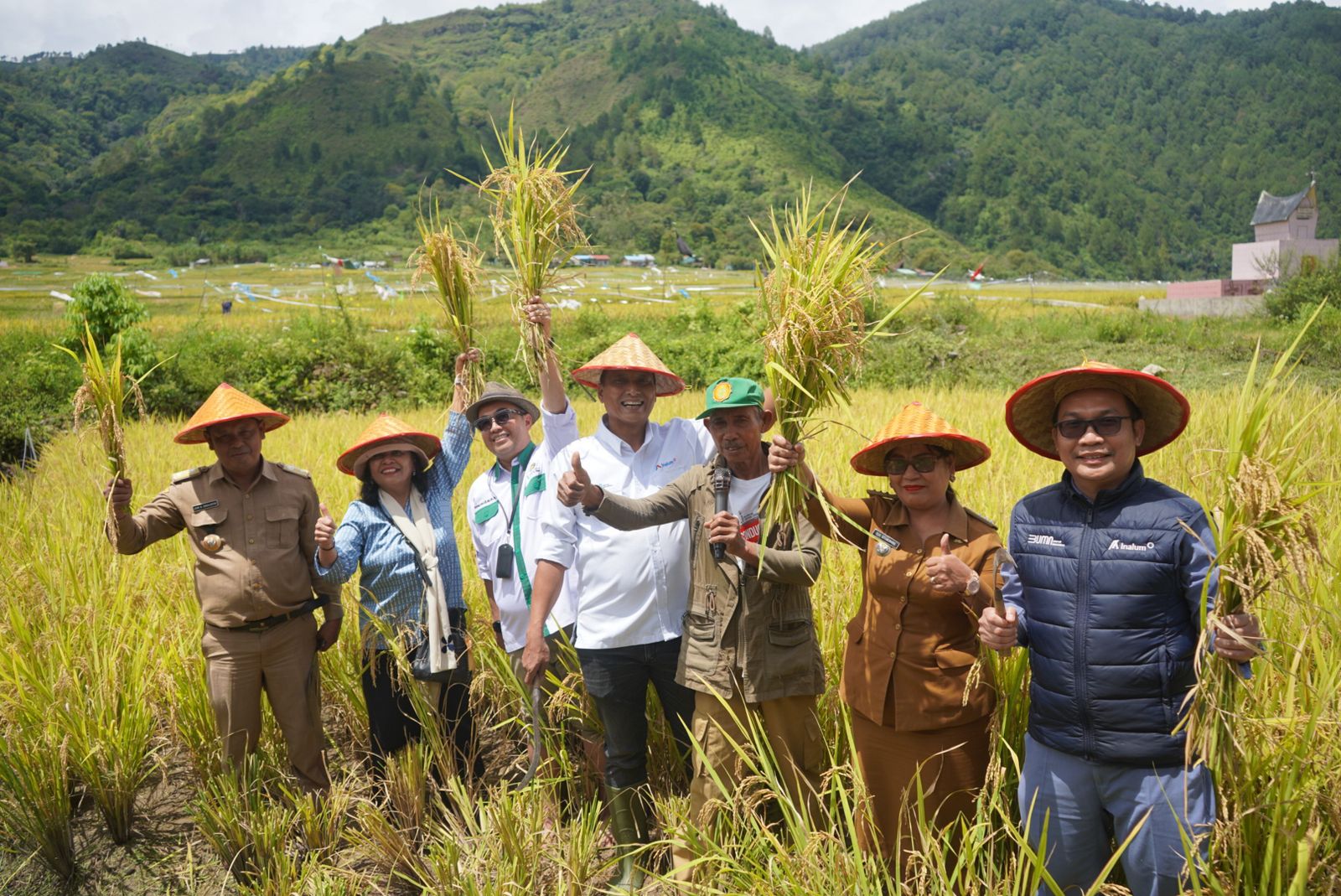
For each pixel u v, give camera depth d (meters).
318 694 4.82
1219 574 2.71
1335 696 3.23
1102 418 3.00
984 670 3.48
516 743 5.25
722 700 3.59
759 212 196.50
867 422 11.55
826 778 3.53
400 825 4.50
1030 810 3.21
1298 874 2.64
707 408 3.85
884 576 3.57
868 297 3.67
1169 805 2.89
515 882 3.86
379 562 4.75
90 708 4.75
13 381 21.44
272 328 39.16
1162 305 45.19
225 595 4.48
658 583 4.17
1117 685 2.96
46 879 4.39
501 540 4.93
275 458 11.19
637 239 158.75
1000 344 29.52
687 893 3.46
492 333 26.56
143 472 10.77
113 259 185.12
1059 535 3.11
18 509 8.20
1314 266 35.41
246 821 4.35
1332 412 7.80
